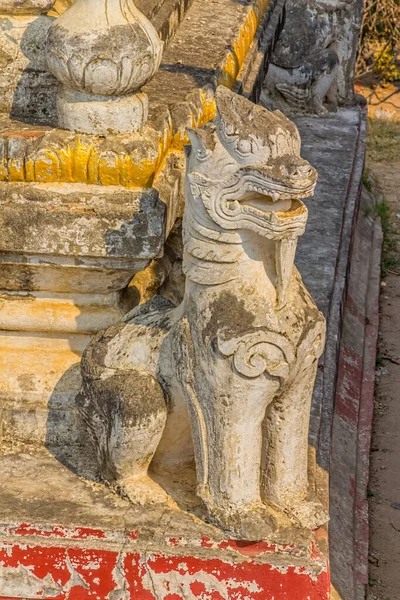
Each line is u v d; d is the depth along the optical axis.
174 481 4.91
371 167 14.36
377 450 7.96
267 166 4.09
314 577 4.54
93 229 4.67
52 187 4.71
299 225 4.22
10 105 5.09
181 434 4.90
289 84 12.18
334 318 7.91
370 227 11.84
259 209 4.21
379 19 17.95
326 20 12.08
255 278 4.39
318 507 4.67
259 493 4.61
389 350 9.54
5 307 5.09
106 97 4.69
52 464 5.05
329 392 6.93
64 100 4.73
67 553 4.61
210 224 4.30
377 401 8.66
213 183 4.21
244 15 8.14
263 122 4.15
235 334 4.32
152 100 5.52
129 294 5.30
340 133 11.80
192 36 7.30
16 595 4.71
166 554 4.55
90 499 4.79
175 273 5.75
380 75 17.91
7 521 4.62
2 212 4.66
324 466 5.68
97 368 4.79
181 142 5.35
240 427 4.43
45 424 5.18
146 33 4.65
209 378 4.41
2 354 5.20
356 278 10.26
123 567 4.60
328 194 9.97
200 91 5.78
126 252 4.71
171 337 4.68
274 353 4.33
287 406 4.52
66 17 4.64
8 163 4.66
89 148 4.64
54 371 5.18
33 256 4.82
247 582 4.57
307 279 8.04
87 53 4.51
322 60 12.02
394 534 6.97
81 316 5.11
